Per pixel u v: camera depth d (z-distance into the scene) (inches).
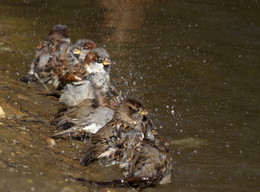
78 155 382.3
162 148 350.9
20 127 412.5
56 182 318.3
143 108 392.5
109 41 737.6
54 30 575.8
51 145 390.0
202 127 457.1
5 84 530.3
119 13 916.6
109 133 380.2
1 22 807.1
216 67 635.5
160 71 615.2
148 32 797.9
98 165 370.0
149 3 981.8
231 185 348.2
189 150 407.2
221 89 562.6
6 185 297.7
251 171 372.5
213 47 719.7
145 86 562.3
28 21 830.5
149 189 335.3
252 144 423.5
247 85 576.7
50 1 975.0
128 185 334.3
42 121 443.5
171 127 454.0
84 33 780.0
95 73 496.4
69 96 493.4
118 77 586.2
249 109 504.1
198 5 957.2
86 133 417.4
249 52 697.6
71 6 954.7
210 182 351.9
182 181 350.9
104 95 489.1
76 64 512.1
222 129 454.0
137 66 628.7
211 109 502.3
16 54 652.1
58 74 541.3
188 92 548.7
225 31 803.4
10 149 356.5
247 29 815.1
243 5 948.6
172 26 833.5
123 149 372.2
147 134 392.5
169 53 687.1
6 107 452.8
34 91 530.3
